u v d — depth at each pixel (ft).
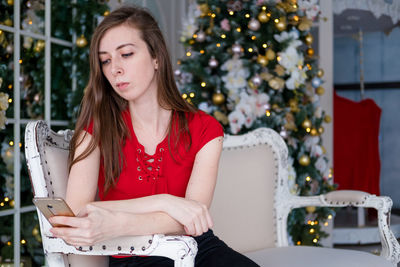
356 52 21.22
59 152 4.64
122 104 4.60
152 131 4.58
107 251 3.76
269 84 8.84
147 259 4.29
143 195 4.44
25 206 9.10
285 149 6.89
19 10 9.09
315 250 6.00
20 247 8.90
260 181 6.68
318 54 13.00
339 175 16.10
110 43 4.19
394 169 20.71
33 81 9.50
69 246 3.96
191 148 4.58
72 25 10.39
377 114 16.14
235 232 6.40
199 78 9.20
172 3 14.20
